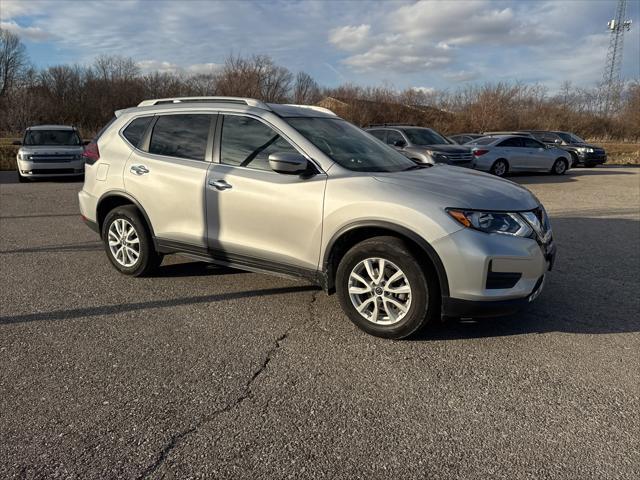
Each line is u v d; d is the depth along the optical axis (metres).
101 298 4.62
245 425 2.71
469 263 3.37
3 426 2.68
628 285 5.06
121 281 5.11
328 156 4.02
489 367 3.34
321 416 2.79
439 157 12.45
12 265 5.69
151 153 4.88
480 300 3.42
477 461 2.43
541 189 13.21
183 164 4.61
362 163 4.14
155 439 2.58
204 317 4.18
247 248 4.27
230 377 3.21
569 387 3.10
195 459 2.43
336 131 4.54
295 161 3.76
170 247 4.80
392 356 3.50
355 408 2.87
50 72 44.31
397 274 3.60
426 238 3.43
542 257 3.63
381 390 3.06
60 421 2.73
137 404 2.89
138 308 4.37
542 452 2.49
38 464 2.39
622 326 4.00
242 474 2.34
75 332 3.87
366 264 3.71
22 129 35.66
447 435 2.63
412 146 13.12
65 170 13.76
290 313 4.27
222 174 4.34
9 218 8.54
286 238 4.04
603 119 42.94
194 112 4.70
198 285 4.98
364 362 3.41
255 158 4.25
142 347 3.62
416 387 3.10
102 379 3.17
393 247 3.56
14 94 38.03
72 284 5.01
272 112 4.30
